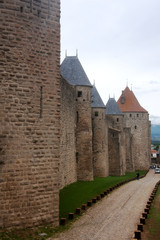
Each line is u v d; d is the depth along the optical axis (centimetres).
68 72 3347
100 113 4012
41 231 1186
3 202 1140
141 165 6969
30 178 1213
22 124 1204
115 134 4838
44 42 1288
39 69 1267
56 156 1306
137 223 1450
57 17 1335
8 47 1183
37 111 1252
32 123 1234
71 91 2927
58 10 1341
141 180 4006
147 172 6191
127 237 1204
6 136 1162
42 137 1262
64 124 2558
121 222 1459
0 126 1152
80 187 2564
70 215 1470
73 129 3031
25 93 1218
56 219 1284
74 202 1881
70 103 2861
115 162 4772
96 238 1171
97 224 1395
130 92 7300
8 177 1156
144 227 1384
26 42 1229
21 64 1212
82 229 1288
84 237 1173
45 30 1292
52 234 1176
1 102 1160
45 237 1127
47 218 1252
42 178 1250
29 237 1102
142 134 7031
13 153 1175
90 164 3262
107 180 3331
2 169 1145
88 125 3300
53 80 1312
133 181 3747
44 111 1277
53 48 1316
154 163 11075
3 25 1175
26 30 1231
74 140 3091
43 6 1291
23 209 1185
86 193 2247
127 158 6047
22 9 1223
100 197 2180
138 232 1178
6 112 1168
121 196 2298
